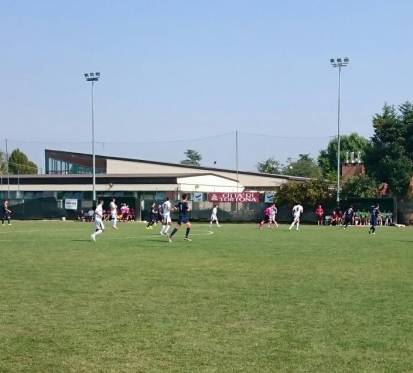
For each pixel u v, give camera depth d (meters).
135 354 8.71
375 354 8.70
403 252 24.91
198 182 78.75
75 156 96.62
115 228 45.59
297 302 12.71
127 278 16.36
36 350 8.95
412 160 74.00
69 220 68.75
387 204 59.28
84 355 8.67
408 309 11.92
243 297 13.32
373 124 73.50
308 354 8.70
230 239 33.16
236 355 8.66
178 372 7.87
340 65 60.78
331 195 62.88
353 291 14.18
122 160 92.75
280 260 21.22
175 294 13.71
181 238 33.94
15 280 15.96
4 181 82.25
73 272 17.66
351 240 33.00
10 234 37.78
